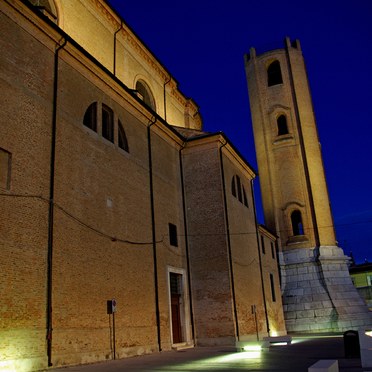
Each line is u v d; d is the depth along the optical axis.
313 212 36.69
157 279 18.62
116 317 15.52
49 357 12.20
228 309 20.66
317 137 39.03
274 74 41.81
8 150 12.33
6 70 12.79
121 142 18.55
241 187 26.17
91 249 14.94
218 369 10.89
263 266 29.66
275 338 20.00
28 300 11.98
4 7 13.07
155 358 14.79
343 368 10.47
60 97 14.83
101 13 21.83
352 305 33.97
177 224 21.62
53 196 13.59
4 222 11.73
